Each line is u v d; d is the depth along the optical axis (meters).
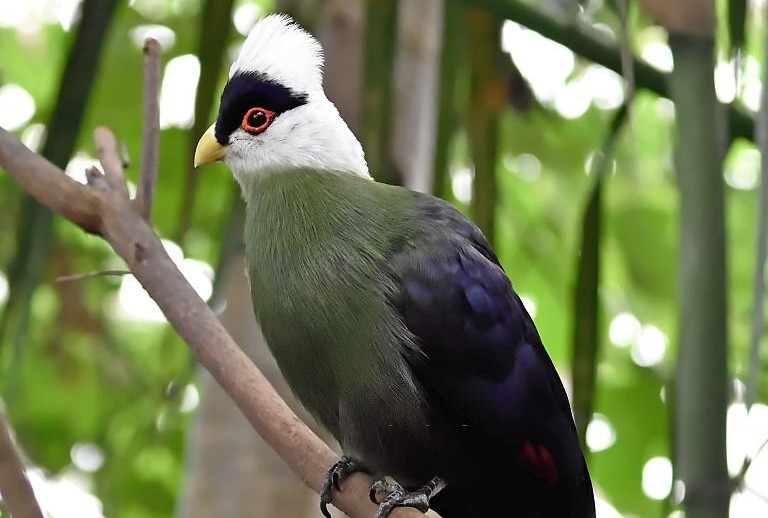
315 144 6.59
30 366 11.35
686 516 4.95
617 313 11.12
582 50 7.50
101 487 11.09
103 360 11.48
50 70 11.68
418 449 6.02
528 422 6.09
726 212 5.30
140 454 11.22
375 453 6.03
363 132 6.70
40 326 11.32
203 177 10.88
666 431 10.47
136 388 11.51
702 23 5.44
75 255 11.09
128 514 11.28
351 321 5.93
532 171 11.86
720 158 5.35
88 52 6.32
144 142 5.71
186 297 5.33
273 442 5.13
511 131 11.51
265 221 6.45
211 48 6.64
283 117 6.70
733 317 10.88
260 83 6.78
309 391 6.14
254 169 6.70
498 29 7.54
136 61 10.63
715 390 5.05
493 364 6.02
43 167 5.66
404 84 7.81
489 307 6.06
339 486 5.89
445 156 7.11
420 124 7.85
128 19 10.69
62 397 11.54
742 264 11.38
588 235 6.45
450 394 5.98
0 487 5.15
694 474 4.96
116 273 5.57
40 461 11.53
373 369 5.90
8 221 10.59
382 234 6.14
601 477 10.55
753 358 4.59
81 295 11.09
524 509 6.50
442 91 7.12
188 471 8.03
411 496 5.92
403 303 5.96
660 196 11.49
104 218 5.57
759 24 10.55
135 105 10.73
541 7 7.45
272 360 7.89
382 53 6.67
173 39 10.66
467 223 6.44
